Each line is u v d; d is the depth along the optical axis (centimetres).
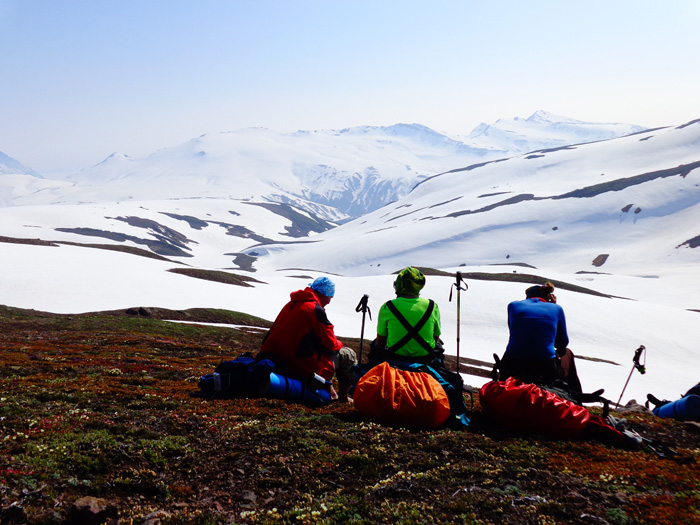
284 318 1069
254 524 570
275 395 1034
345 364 1140
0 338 2734
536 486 649
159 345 2786
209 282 9562
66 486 611
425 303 976
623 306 11206
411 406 868
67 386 1091
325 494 643
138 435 804
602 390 909
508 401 865
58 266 8344
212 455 758
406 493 629
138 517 571
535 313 961
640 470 702
